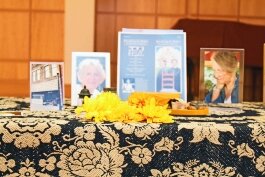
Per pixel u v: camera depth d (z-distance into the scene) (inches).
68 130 40.5
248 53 130.2
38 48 153.3
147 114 42.8
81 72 56.6
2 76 154.3
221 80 60.2
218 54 60.1
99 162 40.8
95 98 45.2
